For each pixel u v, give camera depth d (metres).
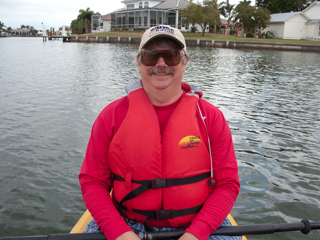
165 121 2.01
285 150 5.30
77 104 8.02
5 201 3.70
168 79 1.91
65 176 4.29
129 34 47.84
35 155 4.89
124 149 1.91
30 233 3.22
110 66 17.19
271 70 16.55
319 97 9.73
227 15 58.97
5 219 3.40
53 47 36.19
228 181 1.96
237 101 8.84
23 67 15.83
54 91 9.66
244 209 3.62
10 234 3.18
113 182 2.13
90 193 1.92
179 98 2.03
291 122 6.90
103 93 9.59
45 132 5.88
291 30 44.88
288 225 1.95
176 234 1.85
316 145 5.56
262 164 4.75
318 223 1.98
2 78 11.91
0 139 5.47
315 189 4.09
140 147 1.90
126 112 1.98
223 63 19.66
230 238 1.98
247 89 10.83
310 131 6.31
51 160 4.74
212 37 42.78
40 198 3.79
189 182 1.93
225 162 1.97
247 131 6.20
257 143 5.58
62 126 6.25
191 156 1.93
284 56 25.95
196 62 19.84
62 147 5.22
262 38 44.22
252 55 26.30
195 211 1.96
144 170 1.91
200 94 2.14
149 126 1.92
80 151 5.09
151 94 1.98
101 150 1.98
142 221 2.01
